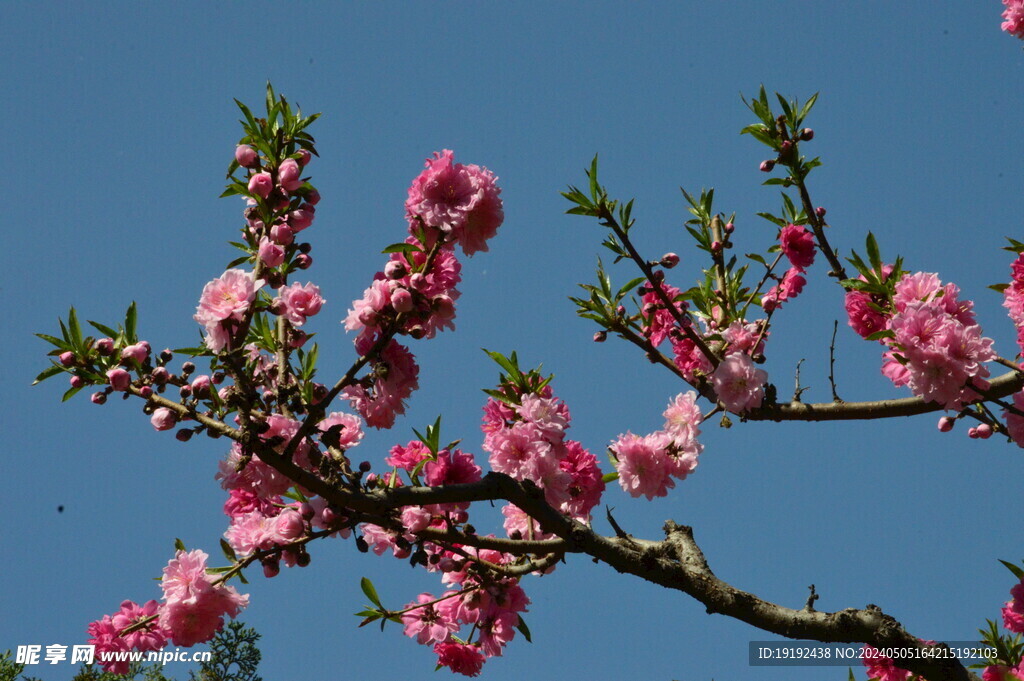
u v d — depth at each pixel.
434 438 4.45
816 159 5.99
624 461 4.82
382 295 4.05
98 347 4.12
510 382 4.97
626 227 5.34
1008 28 7.11
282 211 4.52
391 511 4.27
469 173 4.16
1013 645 5.70
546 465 4.56
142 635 4.34
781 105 6.04
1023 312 5.52
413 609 4.92
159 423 4.05
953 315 4.86
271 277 4.41
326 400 3.96
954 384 4.50
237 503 4.65
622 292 5.50
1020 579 5.05
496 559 5.31
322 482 4.02
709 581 4.44
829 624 4.28
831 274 5.95
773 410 5.57
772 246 6.38
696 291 6.06
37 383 4.11
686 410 5.01
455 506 4.58
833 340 5.62
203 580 4.20
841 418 5.51
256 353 4.72
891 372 4.73
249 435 3.93
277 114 4.61
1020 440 5.00
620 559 4.48
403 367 4.27
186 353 4.24
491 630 5.02
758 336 5.74
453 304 4.06
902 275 5.36
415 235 4.25
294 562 4.42
